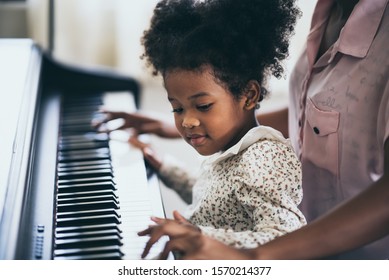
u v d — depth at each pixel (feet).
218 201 3.98
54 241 3.50
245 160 3.83
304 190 4.27
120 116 5.50
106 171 4.51
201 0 4.11
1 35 8.87
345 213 3.08
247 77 3.94
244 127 4.08
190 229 3.19
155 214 3.95
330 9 4.25
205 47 3.80
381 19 3.75
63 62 6.46
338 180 4.04
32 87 5.13
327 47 4.18
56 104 5.98
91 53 9.04
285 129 5.16
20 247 3.18
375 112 3.73
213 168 4.10
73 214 3.84
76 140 5.17
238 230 3.98
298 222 3.62
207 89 3.81
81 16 8.93
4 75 5.30
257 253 3.05
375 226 3.07
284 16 4.15
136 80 6.61
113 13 8.98
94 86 6.49
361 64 3.79
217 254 3.03
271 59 4.09
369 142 3.79
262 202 3.73
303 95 4.23
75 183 4.31
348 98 3.83
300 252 3.05
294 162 3.86
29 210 3.75
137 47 9.06
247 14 4.00
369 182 3.91
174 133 5.50
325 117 3.94
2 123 4.33
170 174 5.13
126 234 3.66
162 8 4.20
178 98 3.90
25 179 3.67
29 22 8.79
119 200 4.14
